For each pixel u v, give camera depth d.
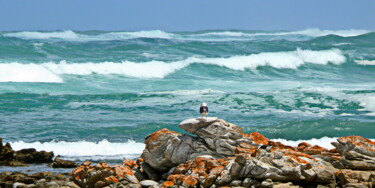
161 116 55.28
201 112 30.27
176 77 83.00
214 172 26.98
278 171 25.41
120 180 27.98
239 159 26.00
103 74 79.81
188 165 28.78
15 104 58.56
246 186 25.44
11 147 39.41
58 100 61.41
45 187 28.69
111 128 49.44
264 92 66.88
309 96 64.25
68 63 80.19
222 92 67.44
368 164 27.31
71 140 45.38
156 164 29.94
